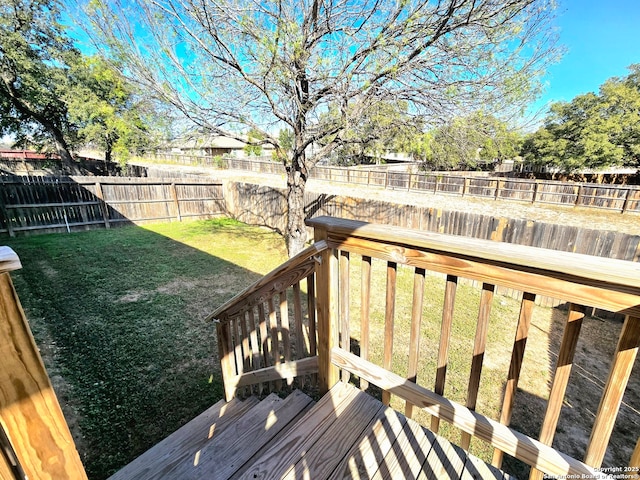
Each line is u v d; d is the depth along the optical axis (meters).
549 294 0.94
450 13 3.87
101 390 2.85
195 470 1.57
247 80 4.49
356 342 3.71
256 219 9.91
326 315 1.65
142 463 1.75
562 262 0.89
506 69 4.38
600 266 0.83
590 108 16.78
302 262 1.66
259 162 21.12
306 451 1.36
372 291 5.11
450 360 3.38
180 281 5.40
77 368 3.16
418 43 4.32
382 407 1.58
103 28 4.29
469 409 1.26
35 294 4.80
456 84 4.57
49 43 12.70
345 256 1.55
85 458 2.19
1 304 0.58
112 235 8.33
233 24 4.35
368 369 1.55
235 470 1.56
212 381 2.98
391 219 6.85
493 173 18.20
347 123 4.50
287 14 4.48
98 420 2.52
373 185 15.27
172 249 7.23
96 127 10.90
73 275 5.56
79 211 8.66
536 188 11.05
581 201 10.36
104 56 4.56
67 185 8.38
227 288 5.14
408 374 1.43
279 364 1.96
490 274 1.06
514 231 5.26
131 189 9.38
